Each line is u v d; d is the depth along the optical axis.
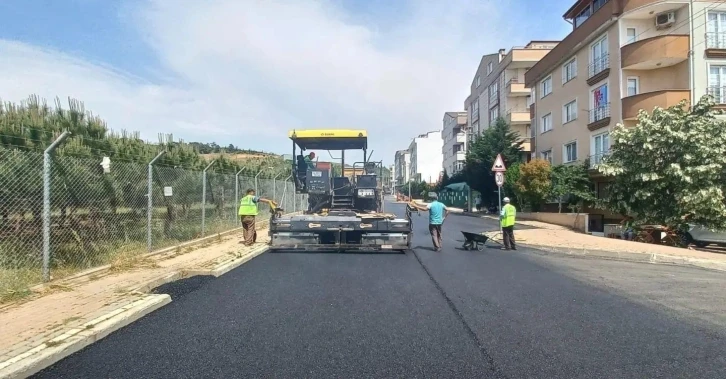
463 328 5.77
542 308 6.81
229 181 17.67
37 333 5.16
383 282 8.53
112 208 10.21
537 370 4.45
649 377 4.30
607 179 24.72
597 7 28.53
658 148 17.72
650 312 6.67
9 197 7.59
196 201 14.45
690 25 21.98
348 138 14.21
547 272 10.03
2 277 6.95
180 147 15.09
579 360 4.72
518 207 31.50
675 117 17.88
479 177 36.28
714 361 4.71
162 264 9.79
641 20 23.73
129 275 8.47
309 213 14.12
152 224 11.66
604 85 25.11
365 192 14.28
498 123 36.34
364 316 6.25
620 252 13.07
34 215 7.96
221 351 4.89
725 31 22.03
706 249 17.11
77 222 9.05
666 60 22.30
